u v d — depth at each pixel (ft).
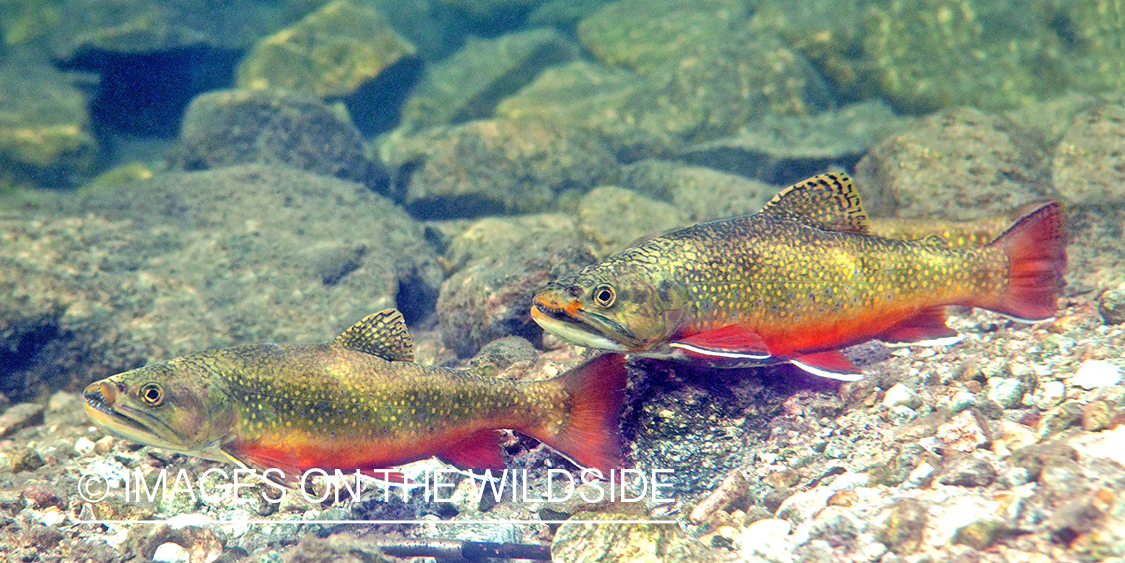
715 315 2.37
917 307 2.47
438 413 2.40
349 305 4.18
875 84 7.46
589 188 6.51
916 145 3.93
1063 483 2.11
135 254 4.19
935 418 2.44
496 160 6.44
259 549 2.49
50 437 3.04
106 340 3.76
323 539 2.31
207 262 4.28
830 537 2.20
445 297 3.45
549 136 6.61
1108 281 3.24
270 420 2.35
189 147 7.17
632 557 2.30
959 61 7.11
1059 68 6.72
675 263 2.35
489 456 2.45
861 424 2.54
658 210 4.84
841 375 2.36
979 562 2.06
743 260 2.38
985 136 3.86
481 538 2.45
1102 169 3.72
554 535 2.45
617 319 2.31
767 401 2.59
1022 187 3.70
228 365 2.34
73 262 3.98
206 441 2.31
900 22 7.41
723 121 7.41
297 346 2.40
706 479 2.51
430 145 6.58
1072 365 2.55
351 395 2.37
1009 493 2.16
